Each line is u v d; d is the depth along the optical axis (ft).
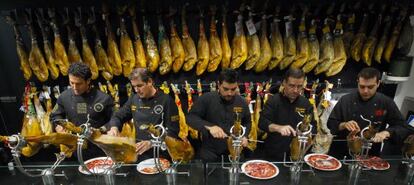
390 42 8.62
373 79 6.03
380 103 6.69
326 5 8.63
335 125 6.96
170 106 6.80
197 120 6.58
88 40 8.63
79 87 6.37
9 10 8.26
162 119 6.70
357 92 6.92
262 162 5.33
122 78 9.19
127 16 8.51
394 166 5.21
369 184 4.75
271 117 7.00
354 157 5.14
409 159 5.04
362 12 8.74
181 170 4.98
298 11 8.64
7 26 8.55
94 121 7.00
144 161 5.20
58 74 8.48
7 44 8.75
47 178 4.75
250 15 8.30
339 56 8.51
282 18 8.71
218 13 8.64
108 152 4.23
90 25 8.48
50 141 4.16
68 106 6.98
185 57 8.50
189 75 9.29
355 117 6.86
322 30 8.67
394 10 8.40
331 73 8.74
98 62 8.43
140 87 6.19
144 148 4.57
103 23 8.57
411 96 9.66
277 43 8.47
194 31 8.88
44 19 8.14
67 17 8.24
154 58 8.28
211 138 6.76
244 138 5.00
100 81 9.11
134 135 6.86
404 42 8.68
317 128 6.86
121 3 8.36
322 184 4.75
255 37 8.41
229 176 4.78
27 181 4.83
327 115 8.62
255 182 4.79
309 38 8.55
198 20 8.76
